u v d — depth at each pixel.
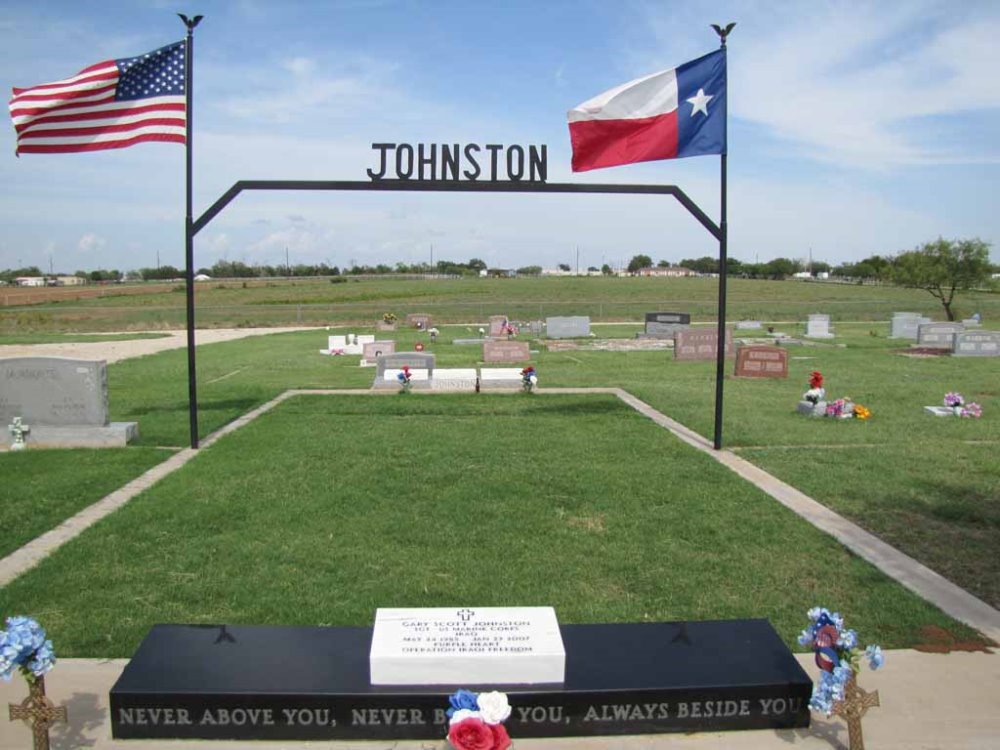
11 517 8.13
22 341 35.09
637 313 55.09
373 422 13.75
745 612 5.84
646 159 10.95
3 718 4.39
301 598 6.04
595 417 14.25
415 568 6.70
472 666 4.18
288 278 130.62
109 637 5.40
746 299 72.94
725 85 10.85
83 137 10.89
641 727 4.21
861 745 3.97
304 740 4.15
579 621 5.62
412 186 10.91
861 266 123.44
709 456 11.04
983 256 38.53
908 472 10.16
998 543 7.41
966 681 4.82
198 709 4.11
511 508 8.48
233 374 21.98
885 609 5.87
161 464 10.61
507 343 24.03
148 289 96.31
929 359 25.23
